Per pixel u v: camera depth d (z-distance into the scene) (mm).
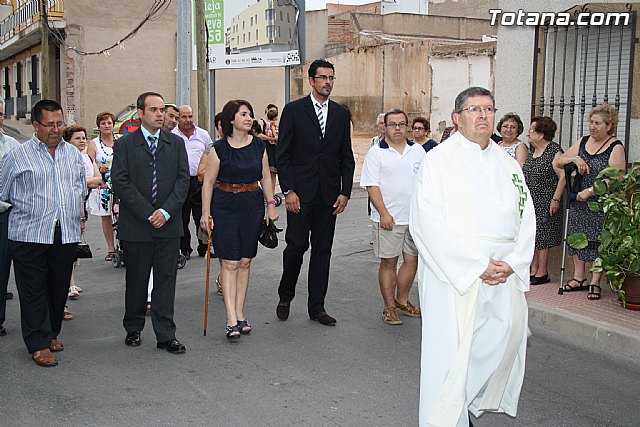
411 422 4832
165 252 6219
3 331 6727
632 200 6961
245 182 6551
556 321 6906
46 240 5785
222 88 28875
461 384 3932
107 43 27531
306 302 7945
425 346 4109
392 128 6898
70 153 6066
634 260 6801
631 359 6141
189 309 7641
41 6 26672
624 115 8195
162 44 28234
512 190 4207
